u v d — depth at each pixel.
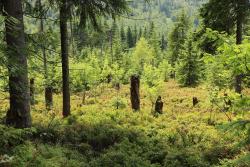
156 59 81.75
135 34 116.38
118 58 71.88
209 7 21.81
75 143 12.84
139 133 14.95
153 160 11.92
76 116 17.55
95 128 14.88
